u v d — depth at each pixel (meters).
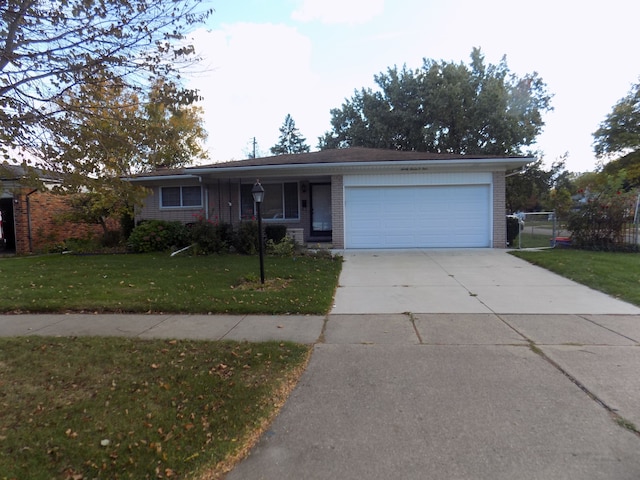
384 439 3.00
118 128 4.55
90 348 4.87
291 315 6.36
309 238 16.31
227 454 2.79
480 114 27.98
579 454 2.77
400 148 32.22
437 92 28.39
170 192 16.61
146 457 2.74
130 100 4.70
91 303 6.95
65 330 5.73
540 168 31.09
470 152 29.00
